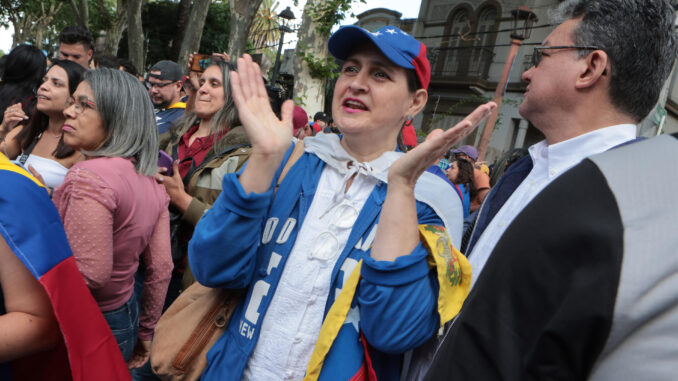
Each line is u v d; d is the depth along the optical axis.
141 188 1.72
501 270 0.60
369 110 1.28
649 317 0.50
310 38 8.68
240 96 1.18
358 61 1.29
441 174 1.32
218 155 2.31
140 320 1.99
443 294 1.09
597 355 0.52
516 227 0.62
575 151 1.18
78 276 1.17
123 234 1.65
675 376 0.47
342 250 1.23
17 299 1.09
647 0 1.11
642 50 1.10
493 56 16.75
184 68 10.91
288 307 1.22
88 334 1.16
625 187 0.55
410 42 1.28
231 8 9.80
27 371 1.23
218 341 1.29
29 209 1.07
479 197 4.34
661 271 0.50
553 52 1.21
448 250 1.13
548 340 0.54
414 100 1.37
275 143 1.15
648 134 8.34
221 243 1.15
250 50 19.62
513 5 16.23
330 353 1.15
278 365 1.20
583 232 0.54
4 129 2.32
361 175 1.30
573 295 0.52
